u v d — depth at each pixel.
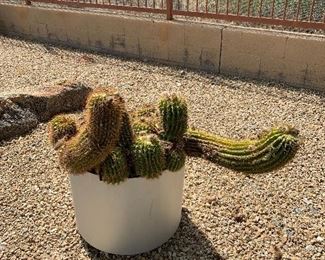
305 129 4.11
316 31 5.16
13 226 2.88
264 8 5.89
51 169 3.52
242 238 2.74
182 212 2.96
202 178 3.36
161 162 2.29
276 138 2.21
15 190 3.24
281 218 2.92
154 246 2.62
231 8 6.20
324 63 4.75
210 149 2.43
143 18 5.79
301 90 4.93
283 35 4.89
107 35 6.17
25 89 4.44
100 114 2.10
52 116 4.38
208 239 2.73
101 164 2.27
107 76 5.47
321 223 2.88
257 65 5.18
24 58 6.20
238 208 3.01
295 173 3.41
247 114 4.43
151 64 5.82
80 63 5.95
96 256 2.62
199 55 5.51
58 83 4.59
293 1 5.78
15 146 3.87
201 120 4.32
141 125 2.48
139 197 2.37
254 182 3.31
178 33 5.54
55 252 2.66
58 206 3.05
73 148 2.25
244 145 2.34
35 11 6.76
